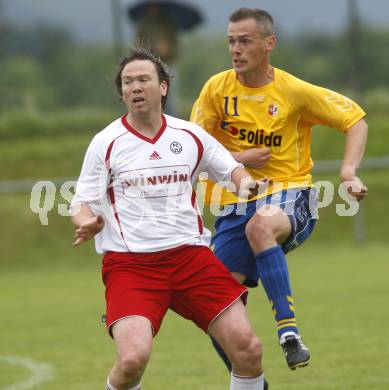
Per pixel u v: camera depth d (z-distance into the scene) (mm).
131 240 20031
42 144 99312
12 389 27672
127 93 20109
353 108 23562
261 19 23219
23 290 55688
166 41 79250
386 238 73625
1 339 38062
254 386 19969
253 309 43844
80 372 30281
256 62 23281
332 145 92875
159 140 20359
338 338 34375
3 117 110625
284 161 23719
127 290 19641
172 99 80125
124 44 98062
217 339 19922
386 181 83625
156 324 19609
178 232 20141
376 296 45656
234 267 24359
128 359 18578
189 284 20000
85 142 97625
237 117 23844
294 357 21438
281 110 23516
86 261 69375
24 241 72312
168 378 28625
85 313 45062
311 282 52375
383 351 31297
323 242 73125
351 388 25797
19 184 70688
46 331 39875
